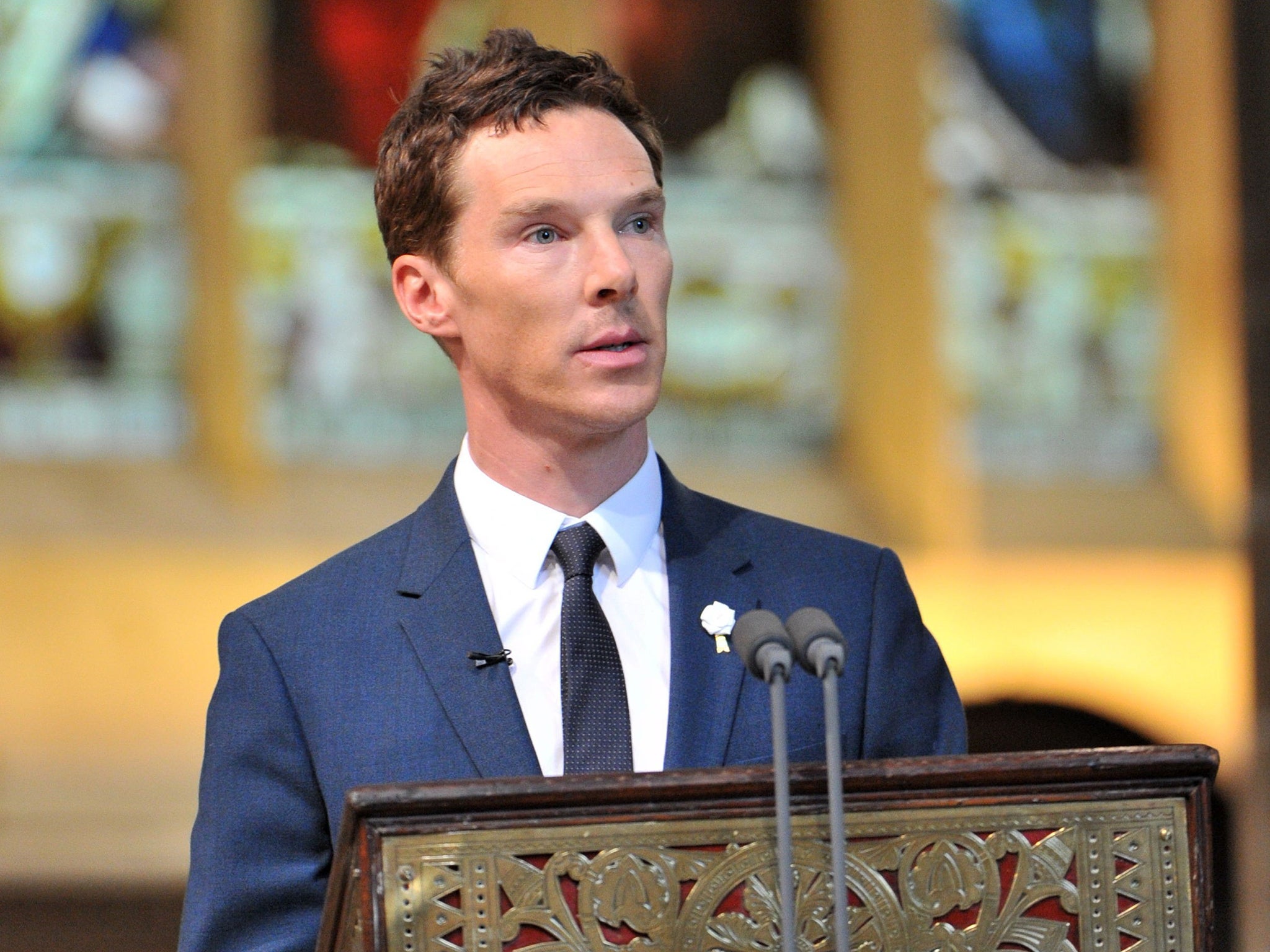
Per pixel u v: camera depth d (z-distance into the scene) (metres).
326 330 33.72
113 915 28.86
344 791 6.91
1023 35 36.62
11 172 32.56
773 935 5.79
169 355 32.91
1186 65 36.53
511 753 6.88
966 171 36.31
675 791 5.79
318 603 7.38
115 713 30.22
